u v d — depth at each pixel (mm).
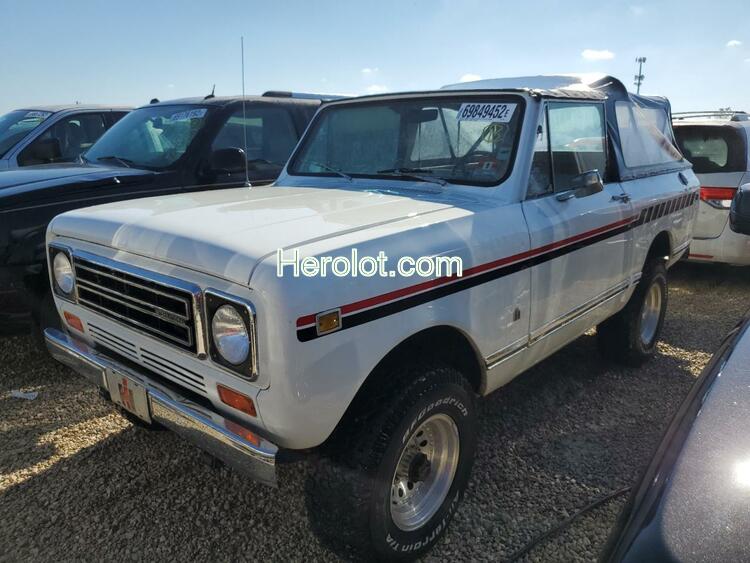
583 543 2738
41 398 4094
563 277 3312
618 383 4414
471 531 2830
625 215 3883
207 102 5543
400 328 2332
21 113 7938
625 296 4168
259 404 2102
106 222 2705
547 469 3314
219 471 3281
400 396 2365
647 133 4695
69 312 3004
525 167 3117
